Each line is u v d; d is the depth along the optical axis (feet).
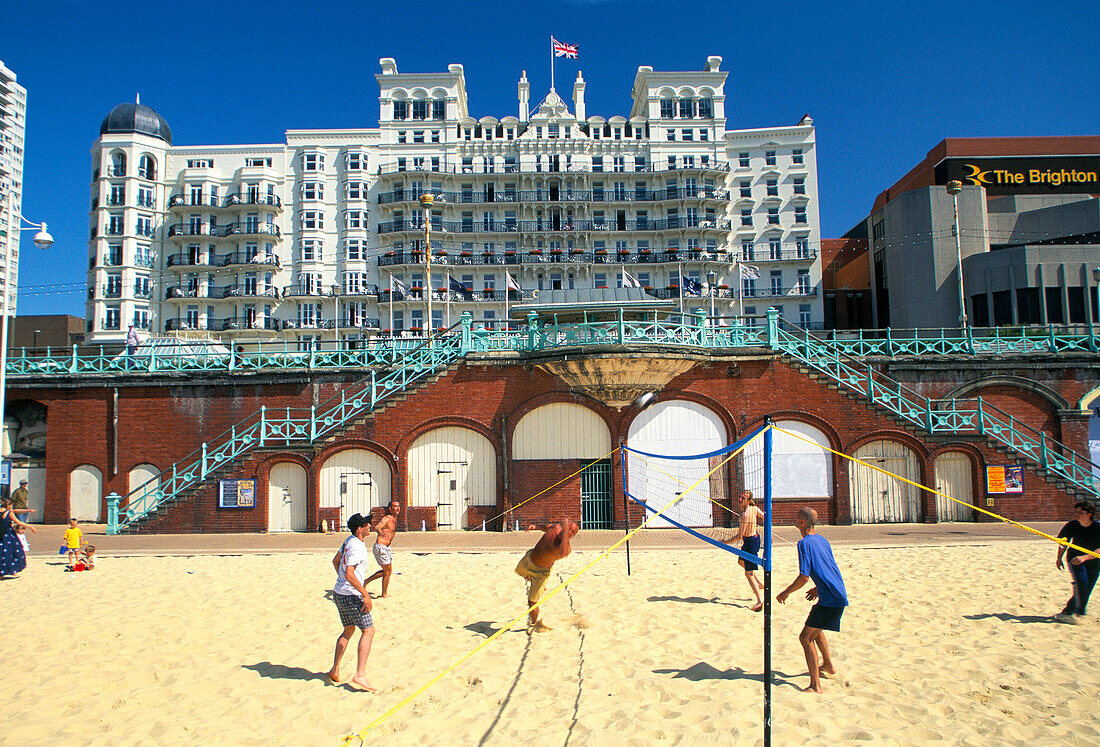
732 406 79.87
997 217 183.32
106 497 85.92
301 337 211.00
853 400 79.87
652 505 78.64
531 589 35.29
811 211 224.53
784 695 25.14
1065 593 41.65
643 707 24.40
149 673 28.96
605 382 76.48
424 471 79.97
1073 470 80.69
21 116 269.64
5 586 48.06
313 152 223.10
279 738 22.61
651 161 227.20
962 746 21.06
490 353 80.12
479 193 222.69
